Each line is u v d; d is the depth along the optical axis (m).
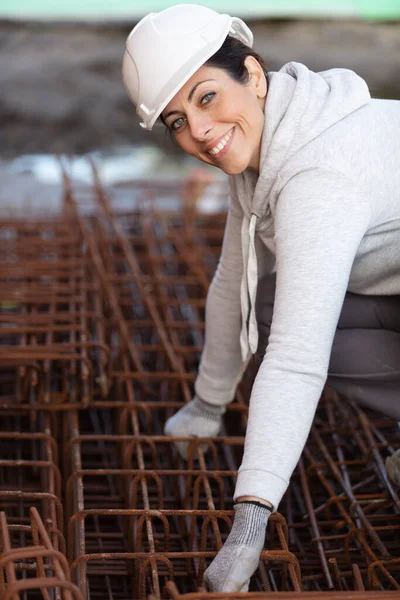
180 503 2.81
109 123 7.25
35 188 5.98
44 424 2.98
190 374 3.14
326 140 1.95
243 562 1.77
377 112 2.02
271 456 1.84
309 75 2.08
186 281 4.00
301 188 1.93
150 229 4.62
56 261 3.98
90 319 3.97
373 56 7.56
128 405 2.88
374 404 2.46
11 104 7.31
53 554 1.72
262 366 1.92
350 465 3.04
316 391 1.89
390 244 2.12
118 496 2.93
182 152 7.11
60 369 3.43
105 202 4.71
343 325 2.49
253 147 2.05
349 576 2.33
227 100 1.98
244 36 2.12
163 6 8.48
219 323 2.58
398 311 2.48
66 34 8.18
